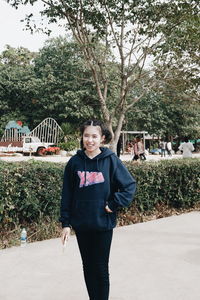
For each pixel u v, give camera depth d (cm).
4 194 511
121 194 273
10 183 513
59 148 3017
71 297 337
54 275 392
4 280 377
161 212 747
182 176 789
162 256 460
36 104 3691
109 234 279
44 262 435
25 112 3759
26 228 556
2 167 518
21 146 3019
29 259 446
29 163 567
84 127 282
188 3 766
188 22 790
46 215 570
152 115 3984
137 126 4109
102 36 846
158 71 882
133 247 499
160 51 814
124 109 867
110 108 3189
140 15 812
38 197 554
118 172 279
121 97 856
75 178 280
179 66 877
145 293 346
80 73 3209
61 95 3406
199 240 538
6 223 529
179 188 780
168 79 900
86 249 281
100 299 276
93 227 270
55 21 816
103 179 273
